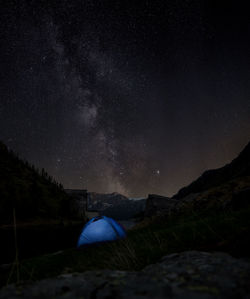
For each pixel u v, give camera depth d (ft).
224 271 3.53
